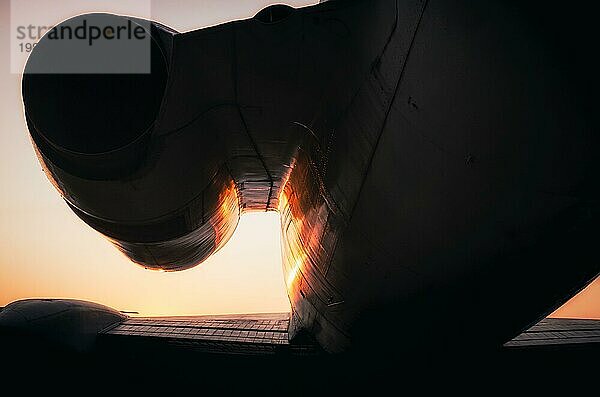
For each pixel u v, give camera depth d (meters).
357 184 4.32
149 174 5.01
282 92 4.70
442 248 3.86
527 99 2.77
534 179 3.05
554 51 2.53
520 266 3.63
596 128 2.66
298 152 5.39
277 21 4.35
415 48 3.16
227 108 4.88
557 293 3.87
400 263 4.31
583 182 2.90
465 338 4.73
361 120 4.01
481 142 3.10
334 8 4.07
